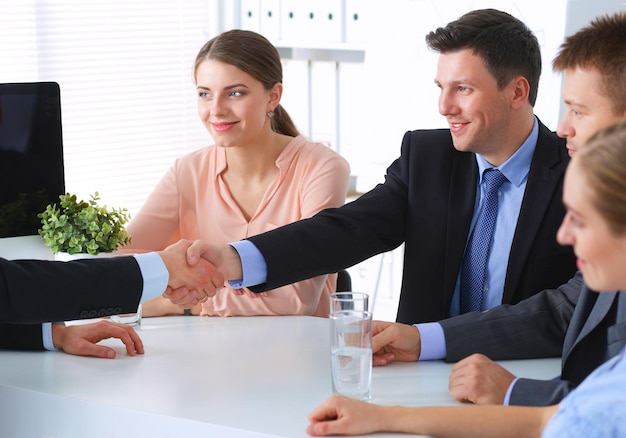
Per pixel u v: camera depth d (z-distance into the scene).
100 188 4.22
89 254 2.27
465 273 2.37
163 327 2.38
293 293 2.55
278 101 2.80
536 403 1.71
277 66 2.77
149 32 4.32
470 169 2.40
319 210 2.72
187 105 4.51
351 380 1.75
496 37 2.22
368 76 4.09
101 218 2.32
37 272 1.95
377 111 4.10
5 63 3.88
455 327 2.05
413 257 2.42
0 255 2.25
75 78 4.09
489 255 2.35
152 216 2.89
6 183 2.25
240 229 2.82
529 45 2.26
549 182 2.28
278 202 2.80
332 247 2.35
